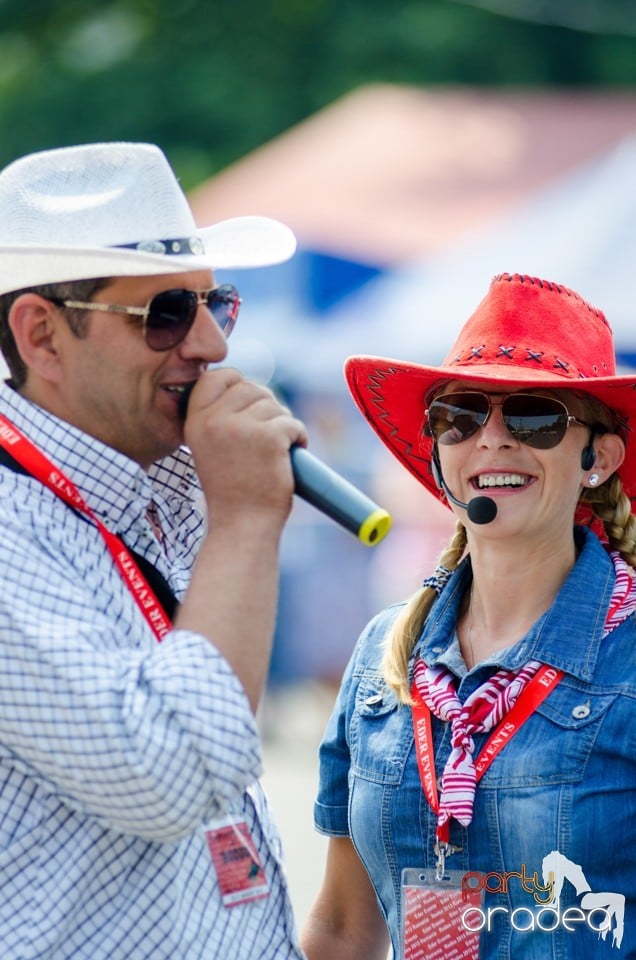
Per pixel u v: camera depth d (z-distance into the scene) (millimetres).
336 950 9289
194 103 58000
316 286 32500
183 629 6961
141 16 60750
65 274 7348
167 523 8289
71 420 7594
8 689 6816
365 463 32469
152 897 7148
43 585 6996
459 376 8578
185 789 6699
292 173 37625
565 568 8742
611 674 8180
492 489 8656
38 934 6918
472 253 31469
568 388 8555
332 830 9281
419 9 60031
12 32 62000
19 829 7020
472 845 8234
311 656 30406
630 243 29891
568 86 60938
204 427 7309
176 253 7648
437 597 9141
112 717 6668
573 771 8016
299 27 58969
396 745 8688
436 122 40250
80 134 59156
